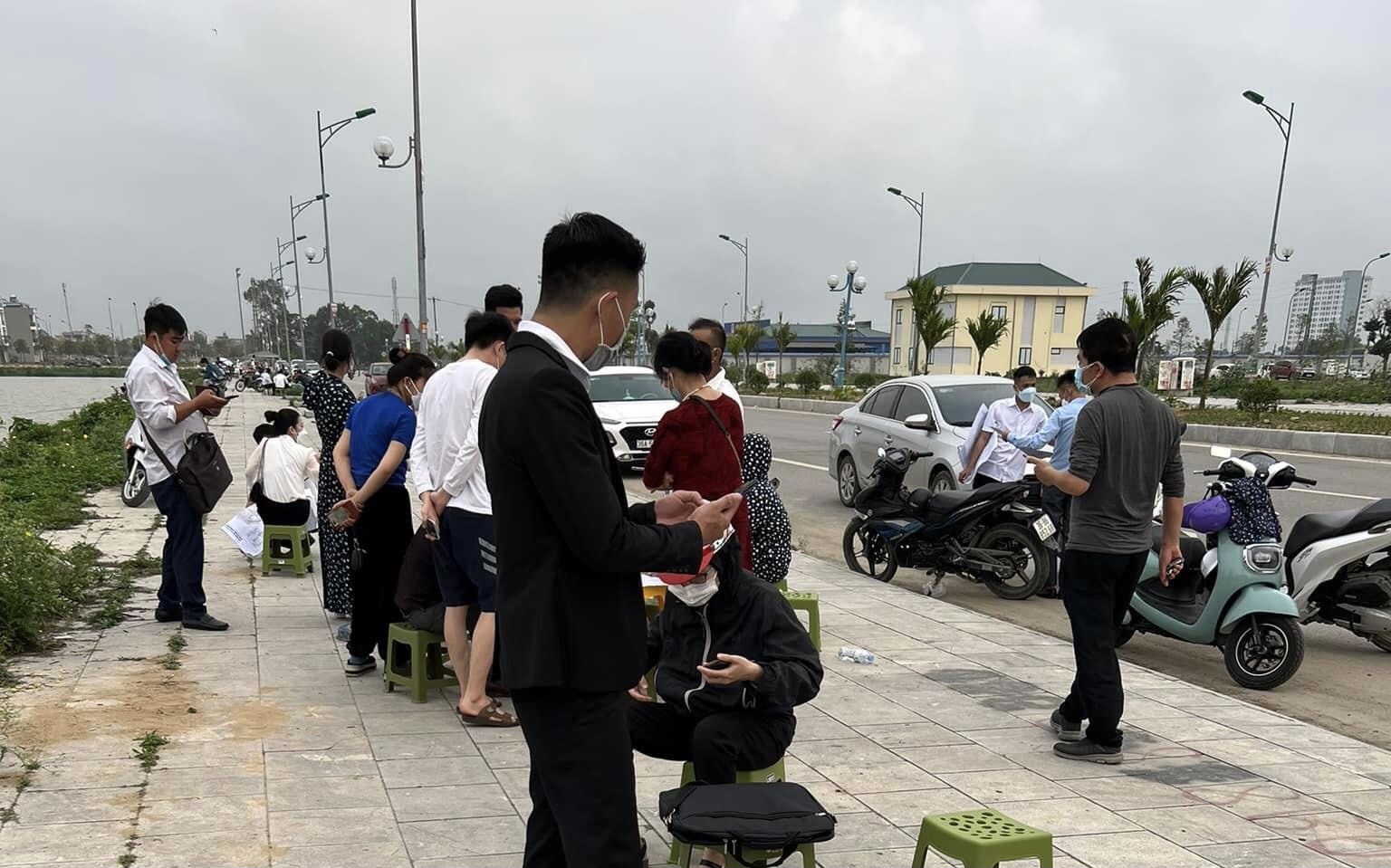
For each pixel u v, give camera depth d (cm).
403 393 493
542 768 209
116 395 2469
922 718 454
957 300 5497
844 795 364
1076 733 417
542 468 192
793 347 8050
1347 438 1551
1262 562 525
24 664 486
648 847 321
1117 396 390
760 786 256
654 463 477
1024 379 783
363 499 461
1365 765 406
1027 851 252
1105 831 337
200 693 450
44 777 352
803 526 1052
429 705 447
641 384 1528
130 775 356
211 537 881
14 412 3156
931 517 729
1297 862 317
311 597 648
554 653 198
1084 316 5609
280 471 711
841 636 603
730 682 264
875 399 1134
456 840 313
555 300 212
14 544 556
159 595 573
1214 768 399
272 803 337
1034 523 699
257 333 10300
